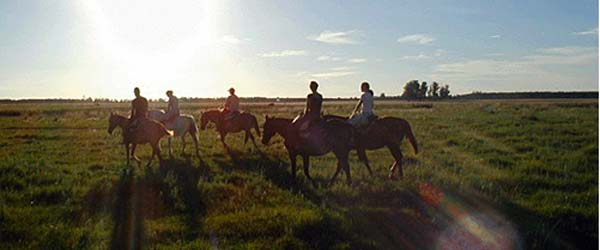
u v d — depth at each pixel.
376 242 8.57
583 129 25.12
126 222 9.69
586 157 15.93
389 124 13.66
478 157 16.75
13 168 14.20
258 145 21.72
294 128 13.20
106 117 46.31
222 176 13.54
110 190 12.03
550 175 13.57
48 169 14.62
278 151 19.39
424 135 23.61
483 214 9.98
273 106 73.44
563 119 32.78
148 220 9.80
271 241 8.57
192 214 10.23
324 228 8.99
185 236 8.98
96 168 15.56
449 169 14.45
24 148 20.53
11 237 8.80
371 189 11.96
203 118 21.38
